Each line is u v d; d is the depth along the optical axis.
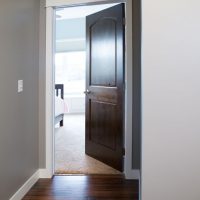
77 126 5.75
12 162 2.17
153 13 1.61
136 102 2.77
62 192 2.47
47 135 2.83
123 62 2.89
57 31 7.21
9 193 2.12
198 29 1.59
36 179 2.75
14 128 2.20
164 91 1.62
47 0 2.77
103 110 3.29
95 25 3.40
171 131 1.63
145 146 1.66
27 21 2.46
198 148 1.62
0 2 1.91
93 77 3.49
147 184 1.67
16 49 2.22
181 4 1.60
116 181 2.73
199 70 1.60
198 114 1.61
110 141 3.16
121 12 2.88
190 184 1.64
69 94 7.79
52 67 2.84
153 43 1.62
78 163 3.29
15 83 2.21
